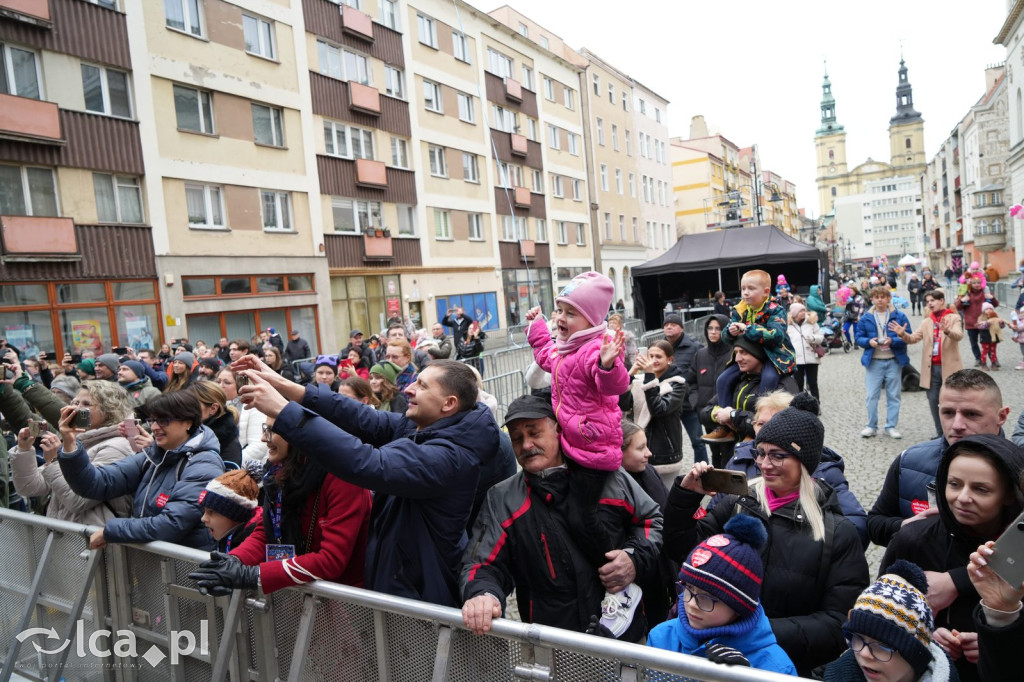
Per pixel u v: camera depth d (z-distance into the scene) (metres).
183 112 18.75
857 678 1.92
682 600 2.25
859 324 8.52
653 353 5.55
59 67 15.84
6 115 14.62
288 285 21.70
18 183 15.19
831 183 152.88
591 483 2.60
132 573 3.24
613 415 2.66
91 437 4.12
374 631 2.44
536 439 2.61
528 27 39.06
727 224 25.66
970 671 2.10
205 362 8.13
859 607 1.83
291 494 2.62
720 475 2.54
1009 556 1.75
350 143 24.64
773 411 3.29
